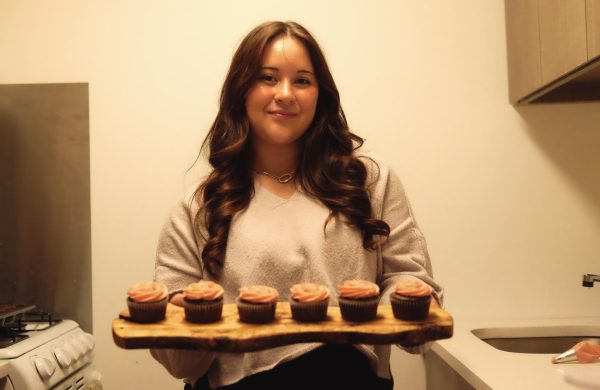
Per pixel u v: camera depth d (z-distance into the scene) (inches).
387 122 74.2
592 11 54.1
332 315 37.6
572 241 74.3
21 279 74.4
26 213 75.0
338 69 74.2
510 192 74.4
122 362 73.2
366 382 39.6
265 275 40.9
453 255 74.2
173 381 73.1
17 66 74.9
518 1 70.4
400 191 46.0
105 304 73.8
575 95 72.6
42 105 75.1
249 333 33.7
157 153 74.4
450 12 74.5
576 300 74.4
